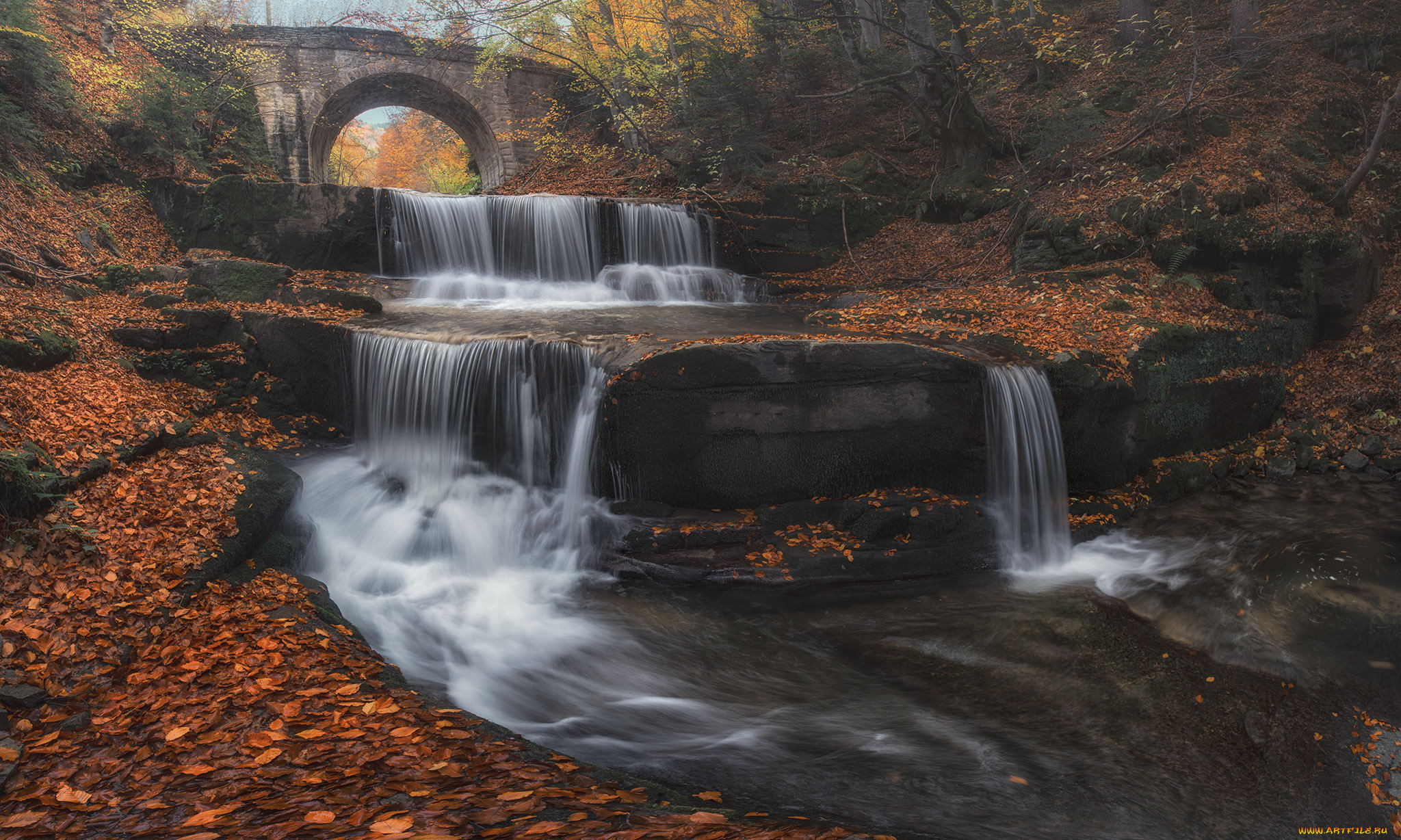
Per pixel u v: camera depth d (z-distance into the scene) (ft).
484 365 30.60
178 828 10.66
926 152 61.46
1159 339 32.91
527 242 50.80
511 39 72.59
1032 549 28.84
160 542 20.18
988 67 62.13
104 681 15.21
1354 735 17.58
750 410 28.43
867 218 56.49
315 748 12.94
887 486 29.63
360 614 22.99
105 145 50.37
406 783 11.79
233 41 72.69
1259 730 17.83
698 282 49.24
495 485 30.37
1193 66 49.42
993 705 19.20
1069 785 15.84
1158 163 46.60
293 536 24.70
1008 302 40.09
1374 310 41.16
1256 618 22.47
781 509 28.48
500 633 22.74
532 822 10.46
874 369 28.50
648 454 28.45
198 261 40.29
